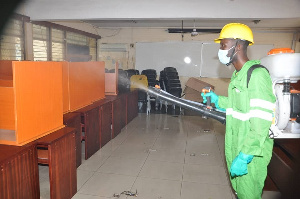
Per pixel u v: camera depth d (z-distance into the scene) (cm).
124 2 489
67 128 240
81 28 788
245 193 169
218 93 905
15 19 483
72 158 238
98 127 366
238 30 161
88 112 328
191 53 902
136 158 344
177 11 478
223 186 269
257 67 152
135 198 242
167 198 243
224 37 164
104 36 943
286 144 214
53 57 630
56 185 211
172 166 320
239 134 164
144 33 922
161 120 579
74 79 316
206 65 899
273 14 456
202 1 468
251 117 148
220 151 379
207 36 888
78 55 752
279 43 865
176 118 603
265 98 146
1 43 456
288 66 169
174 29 862
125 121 515
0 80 197
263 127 145
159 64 926
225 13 467
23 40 512
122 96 482
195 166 321
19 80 183
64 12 507
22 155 181
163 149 383
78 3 501
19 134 186
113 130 430
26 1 509
